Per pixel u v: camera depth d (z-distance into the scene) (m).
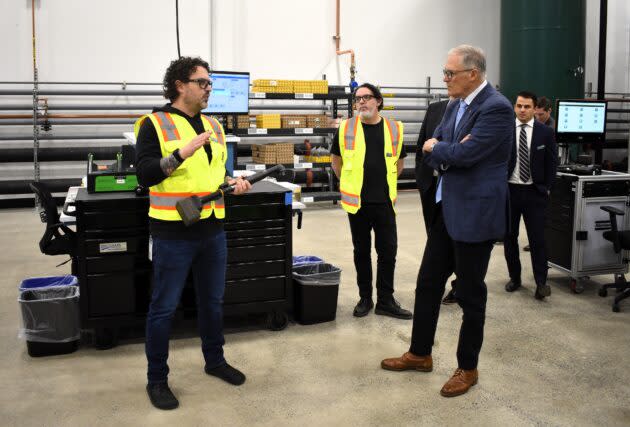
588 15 9.56
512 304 4.09
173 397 2.69
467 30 9.29
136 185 3.32
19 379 2.94
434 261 2.86
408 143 9.12
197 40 8.06
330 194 7.76
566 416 2.60
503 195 2.64
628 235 4.04
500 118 2.55
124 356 3.22
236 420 2.55
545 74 8.61
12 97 7.48
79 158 7.59
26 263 5.11
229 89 5.98
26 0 7.39
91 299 3.21
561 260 4.44
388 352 3.27
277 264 3.53
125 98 7.89
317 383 2.90
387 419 2.56
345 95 7.35
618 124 10.12
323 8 8.57
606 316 3.86
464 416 2.59
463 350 2.79
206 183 2.62
